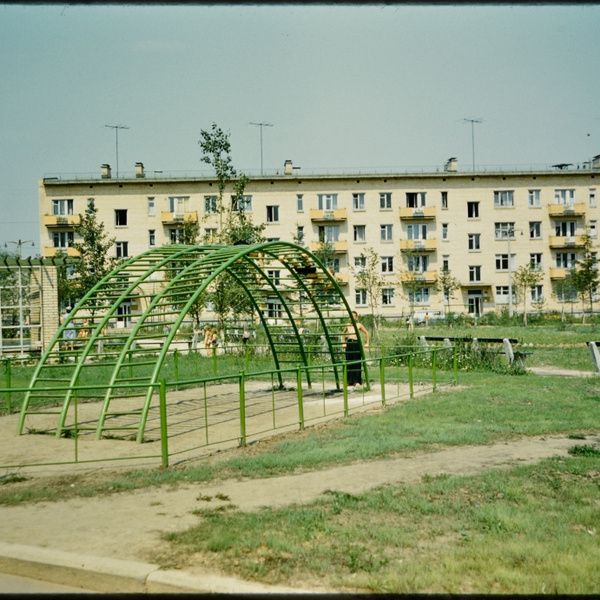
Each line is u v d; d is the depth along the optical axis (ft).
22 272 80.43
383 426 32.07
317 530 16.93
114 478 23.32
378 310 192.54
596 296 193.67
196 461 25.89
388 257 192.85
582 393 43.14
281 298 47.75
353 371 49.32
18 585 15.06
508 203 195.00
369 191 191.83
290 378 56.75
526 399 40.29
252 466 24.26
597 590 13.52
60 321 89.15
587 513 18.16
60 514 19.02
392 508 18.79
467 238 194.08
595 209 196.44
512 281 190.60
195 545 16.01
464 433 29.55
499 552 15.38
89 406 42.32
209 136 92.43
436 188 193.26
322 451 26.18
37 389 25.26
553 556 15.15
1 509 19.66
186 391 48.91
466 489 20.79
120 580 14.58
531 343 98.78
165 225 185.47
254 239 93.76
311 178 189.06
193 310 93.66
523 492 20.34
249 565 14.67
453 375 56.24
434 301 194.59
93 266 125.18
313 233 190.29
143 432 30.35
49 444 29.99
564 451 26.30
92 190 185.16
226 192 185.57
